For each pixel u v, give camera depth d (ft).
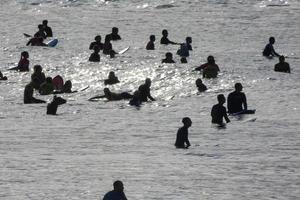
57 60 453.17
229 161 240.73
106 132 293.23
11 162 242.78
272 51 460.55
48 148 265.13
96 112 335.06
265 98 352.49
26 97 358.43
